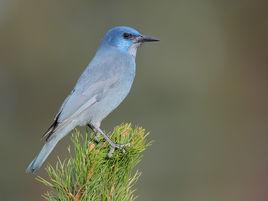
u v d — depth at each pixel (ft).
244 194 53.36
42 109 57.41
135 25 58.70
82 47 58.65
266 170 55.52
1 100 56.85
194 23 58.65
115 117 54.80
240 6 60.85
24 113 56.80
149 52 57.26
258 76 60.70
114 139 23.04
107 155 21.95
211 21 59.31
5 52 58.29
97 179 20.98
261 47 61.21
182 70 57.06
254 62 61.16
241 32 60.85
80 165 21.15
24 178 51.52
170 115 55.52
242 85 59.36
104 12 59.06
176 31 58.44
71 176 21.25
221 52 59.21
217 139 56.13
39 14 59.21
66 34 58.85
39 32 58.80
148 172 52.85
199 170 54.13
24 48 58.44
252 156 56.65
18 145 54.44
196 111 56.18
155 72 56.65
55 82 58.03
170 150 54.34
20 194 50.88
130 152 22.11
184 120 55.77
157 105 55.83
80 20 59.16
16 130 55.52
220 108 57.41
